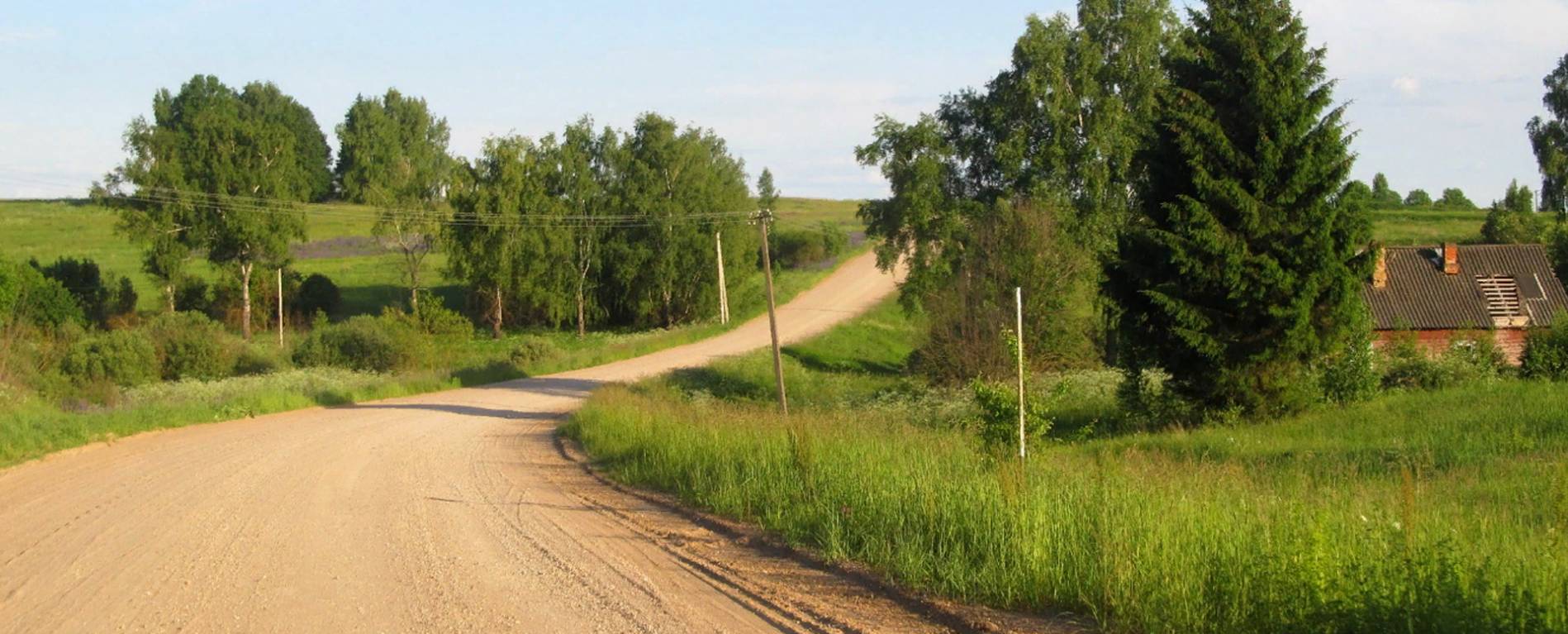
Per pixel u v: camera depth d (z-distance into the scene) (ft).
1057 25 144.36
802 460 39.96
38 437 69.51
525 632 23.47
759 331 208.74
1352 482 39.50
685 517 39.37
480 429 89.66
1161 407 79.51
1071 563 25.14
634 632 23.39
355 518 39.88
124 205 221.46
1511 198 235.81
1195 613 21.33
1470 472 42.83
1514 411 59.93
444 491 48.16
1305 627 19.98
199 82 402.93
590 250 239.30
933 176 146.20
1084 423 83.05
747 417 60.75
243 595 27.35
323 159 438.40
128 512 42.09
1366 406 70.38
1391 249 128.98
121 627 24.45
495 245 228.22
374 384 135.03
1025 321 114.21
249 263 220.64
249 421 97.86
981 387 45.83
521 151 235.40
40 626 24.81
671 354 184.14
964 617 23.85
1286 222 72.23
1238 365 73.41
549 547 33.53
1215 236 70.90
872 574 28.30
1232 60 73.87
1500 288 121.19
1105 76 145.18
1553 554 22.20
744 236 243.81
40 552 34.12
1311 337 72.33
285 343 182.80
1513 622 18.42
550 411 113.70
